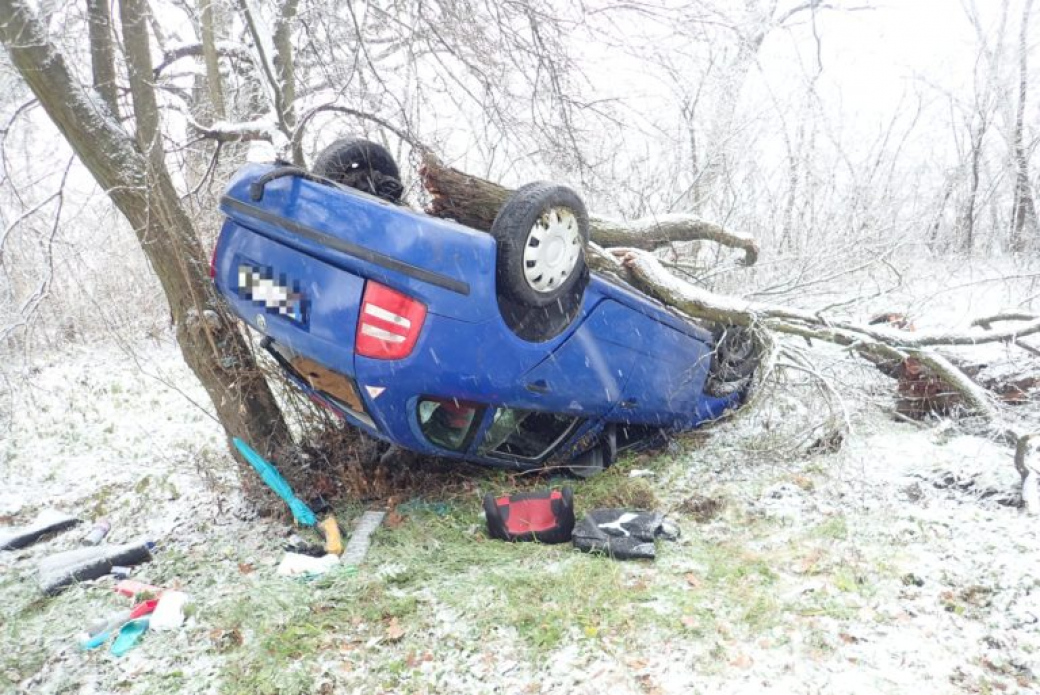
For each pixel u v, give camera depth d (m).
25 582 4.62
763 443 5.67
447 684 3.24
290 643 3.58
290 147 5.41
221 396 5.18
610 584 3.83
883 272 9.42
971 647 3.20
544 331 4.51
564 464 5.45
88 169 4.72
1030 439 4.40
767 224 11.05
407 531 4.62
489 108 7.20
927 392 5.82
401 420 4.40
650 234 6.46
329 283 3.93
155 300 9.78
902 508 4.53
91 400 8.88
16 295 6.50
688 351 5.75
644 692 3.07
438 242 3.91
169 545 4.99
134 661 3.63
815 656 3.20
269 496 5.27
